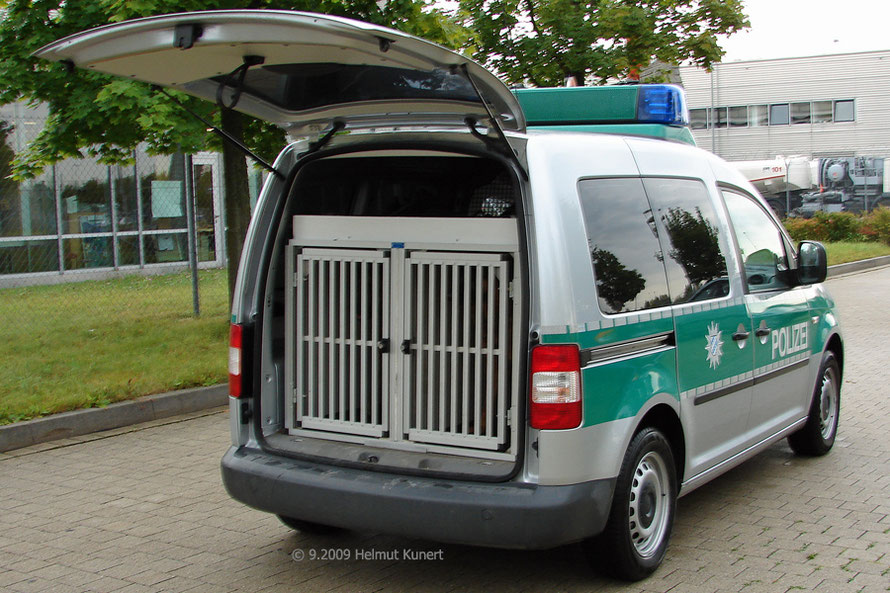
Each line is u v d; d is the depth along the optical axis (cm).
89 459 674
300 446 451
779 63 4484
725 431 518
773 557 476
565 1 1344
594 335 403
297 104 439
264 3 927
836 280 2088
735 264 541
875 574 452
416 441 438
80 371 871
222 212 2002
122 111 898
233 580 455
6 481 621
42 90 970
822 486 604
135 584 450
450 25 1015
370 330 451
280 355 471
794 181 3772
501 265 411
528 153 403
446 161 476
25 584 450
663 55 1386
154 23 358
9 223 1653
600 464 401
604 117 559
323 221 457
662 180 488
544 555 484
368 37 335
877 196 3928
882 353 1119
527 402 391
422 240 431
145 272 1750
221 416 809
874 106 4347
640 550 444
